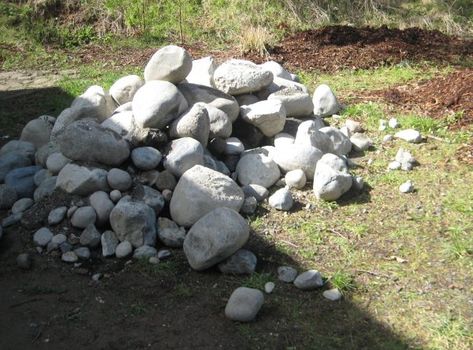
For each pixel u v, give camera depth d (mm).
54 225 4652
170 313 3838
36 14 10945
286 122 6012
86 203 4715
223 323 3723
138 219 4434
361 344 3516
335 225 4711
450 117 6488
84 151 4785
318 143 5555
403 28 10867
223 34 10664
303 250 4414
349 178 5031
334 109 6801
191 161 4801
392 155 5836
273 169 5195
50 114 7293
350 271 4164
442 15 11375
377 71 8570
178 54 5336
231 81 5805
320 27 10758
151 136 4957
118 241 4488
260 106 5695
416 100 7121
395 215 4812
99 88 5871
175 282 4121
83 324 3787
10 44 10258
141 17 11047
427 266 4180
